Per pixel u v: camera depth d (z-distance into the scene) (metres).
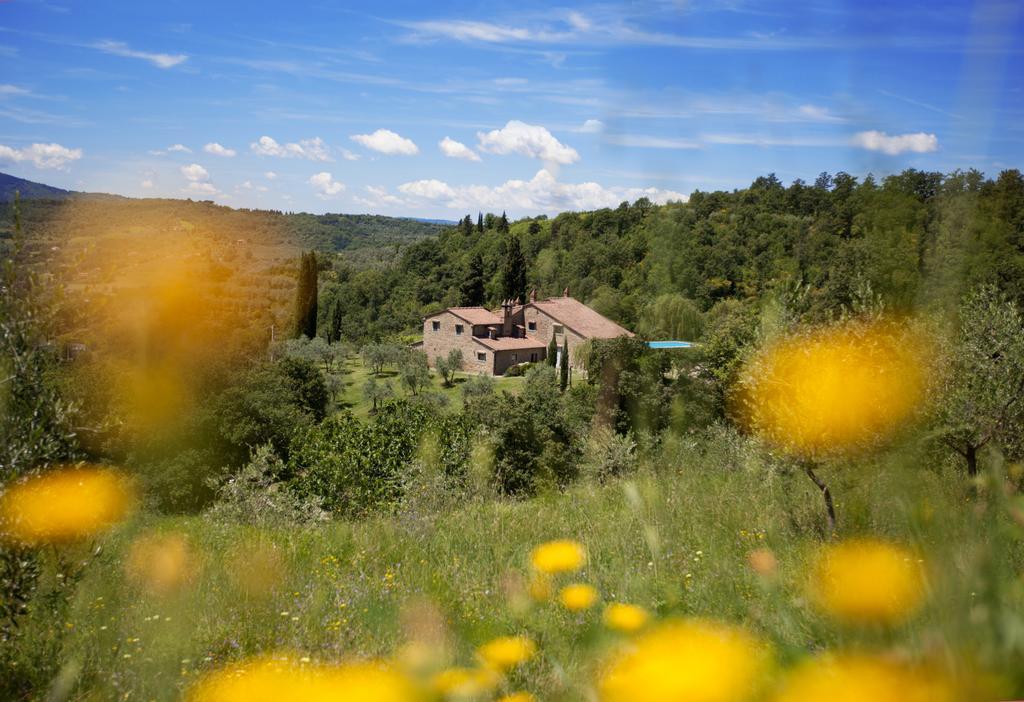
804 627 1.06
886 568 0.72
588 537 2.86
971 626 0.65
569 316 71.94
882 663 0.73
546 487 5.71
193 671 1.98
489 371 71.69
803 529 1.79
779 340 2.35
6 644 2.03
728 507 2.88
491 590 2.76
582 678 1.42
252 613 2.63
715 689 1.03
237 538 5.44
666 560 2.06
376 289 100.38
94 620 2.21
